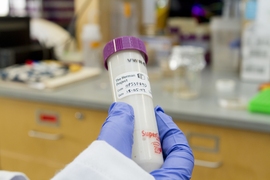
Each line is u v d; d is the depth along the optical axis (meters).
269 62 1.33
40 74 1.30
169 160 0.49
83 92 1.19
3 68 1.41
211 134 0.99
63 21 1.83
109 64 0.52
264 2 1.29
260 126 0.91
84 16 1.63
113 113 0.48
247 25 1.33
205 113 0.97
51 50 1.60
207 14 1.67
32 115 1.24
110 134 0.44
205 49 1.67
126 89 0.49
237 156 0.98
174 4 1.73
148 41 1.63
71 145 1.20
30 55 1.51
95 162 0.37
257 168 0.96
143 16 1.84
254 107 0.98
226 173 1.00
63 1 1.80
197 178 1.04
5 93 1.23
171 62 1.32
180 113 0.99
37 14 1.88
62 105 1.17
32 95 1.19
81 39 1.63
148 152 0.46
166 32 1.74
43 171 1.29
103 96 1.14
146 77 0.51
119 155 0.38
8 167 1.35
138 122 0.48
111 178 0.36
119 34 1.68
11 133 1.30
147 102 0.50
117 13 1.67
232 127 0.96
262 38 1.32
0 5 1.94
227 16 1.56
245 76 1.38
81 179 0.36
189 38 1.70
